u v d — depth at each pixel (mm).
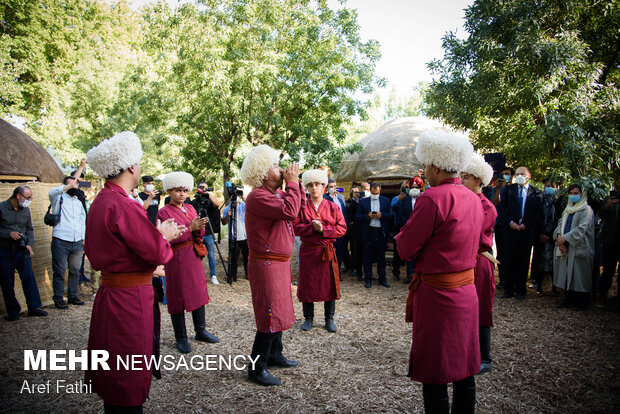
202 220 3809
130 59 21312
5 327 4762
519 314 5051
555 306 5410
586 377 3309
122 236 2068
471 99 7473
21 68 15969
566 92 6770
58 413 2838
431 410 2213
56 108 17719
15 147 6520
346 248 8031
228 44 10695
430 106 8766
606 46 7590
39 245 5957
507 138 7840
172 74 10305
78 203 5785
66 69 20250
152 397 3025
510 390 3094
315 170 4535
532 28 6566
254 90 10266
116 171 2143
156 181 18094
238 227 7551
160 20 10414
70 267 5754
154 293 2316
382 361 3670
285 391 3107
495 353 3814
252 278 3180
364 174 10219
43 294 5953
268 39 10625
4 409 2883
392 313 5191
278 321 3129
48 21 18938
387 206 6891
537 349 3906
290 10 10531
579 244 5195
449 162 2215
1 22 17547
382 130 11445
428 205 2162
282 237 3160
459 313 2172
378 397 3002
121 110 19438
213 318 5039
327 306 4523
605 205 5785
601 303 5566
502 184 6168
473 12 7426
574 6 6699
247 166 3070
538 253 6145
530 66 6641
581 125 6500
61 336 4457
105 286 2141
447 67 7922
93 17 22797
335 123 11562
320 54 10852
